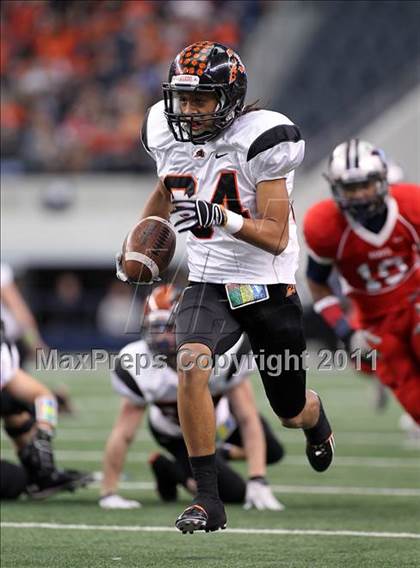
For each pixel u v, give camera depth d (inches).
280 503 733.9
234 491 724.0
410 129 2144.4
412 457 987.9
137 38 2469.2
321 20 2420.0
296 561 525.7
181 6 2506.2
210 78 484.7
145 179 2277.3
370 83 2311.8
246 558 535.2
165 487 749.3
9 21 2566.4
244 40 2456.9
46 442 733.9
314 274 755.4
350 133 2181.3
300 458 998.4
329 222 730.8
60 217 2281.0
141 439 1177.4
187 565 516.7
